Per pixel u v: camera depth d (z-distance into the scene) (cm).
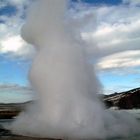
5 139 2753
